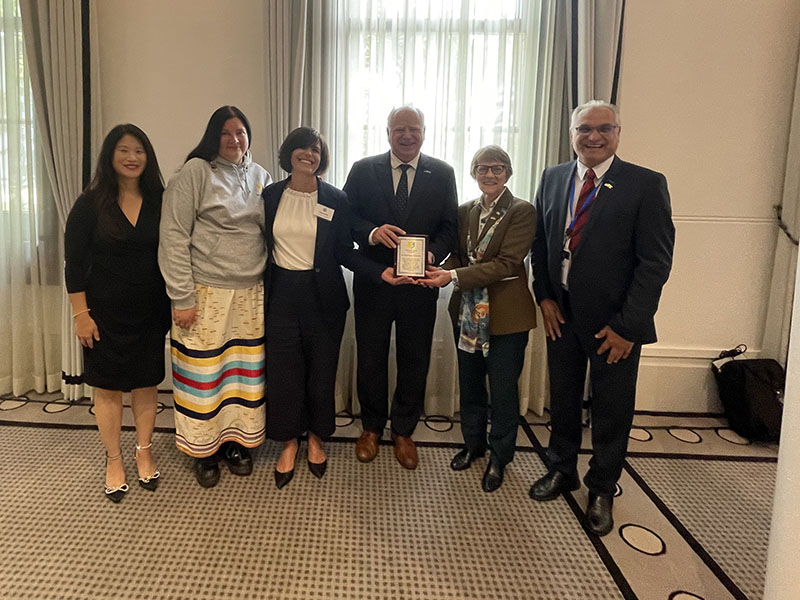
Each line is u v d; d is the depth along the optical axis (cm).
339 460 249
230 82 291
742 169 296
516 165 290
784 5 283
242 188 216
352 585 169
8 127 287
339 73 282
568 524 205
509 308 220
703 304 308
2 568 170
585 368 217
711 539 199
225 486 223
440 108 284
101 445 253
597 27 270
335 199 224
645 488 233
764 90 289
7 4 278
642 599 167
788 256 295
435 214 233
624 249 189
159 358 215
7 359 307
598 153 190
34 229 295
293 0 269
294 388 227
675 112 290
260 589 166
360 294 241
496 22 279
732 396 291
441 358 305
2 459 237
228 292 214
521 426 294
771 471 250
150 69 290
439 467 246
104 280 199
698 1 282
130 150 197
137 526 194
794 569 111
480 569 179
